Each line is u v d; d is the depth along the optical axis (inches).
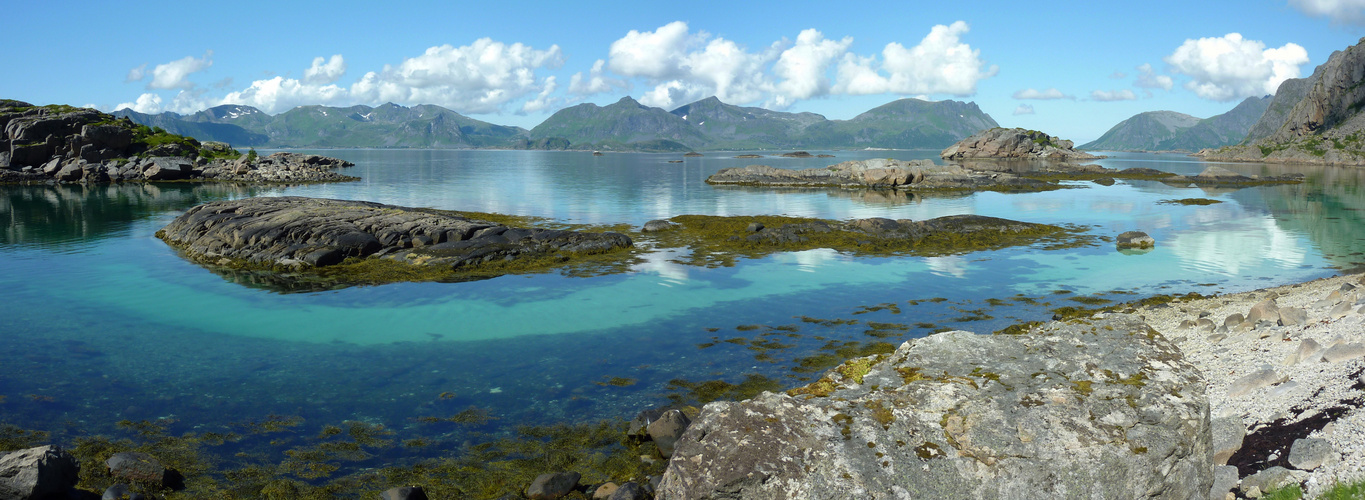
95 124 3646.7
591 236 1322.6
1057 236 1445.6
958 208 2159.2
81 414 540.7
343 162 5329.7
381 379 624.4
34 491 381.1
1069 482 295.6
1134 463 298.8
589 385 605.6
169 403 565.6
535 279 1049.5
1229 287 984.9
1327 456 300.7
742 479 304.3
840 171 3262.8
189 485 427.5
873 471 303.6
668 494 315.3
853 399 343.6
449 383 612.7
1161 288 981.2
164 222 1777.8
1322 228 1620.3
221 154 4288.9
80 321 823.1
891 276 1064.8
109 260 1218.6
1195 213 1959.9
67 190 2888.8
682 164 6840.6
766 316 837.8
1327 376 381.4
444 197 2625.5
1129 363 378.9
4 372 639.1
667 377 625.3
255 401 570.3
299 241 1242.0
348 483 430.3
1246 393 403.9
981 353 402.3
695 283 1020.5
